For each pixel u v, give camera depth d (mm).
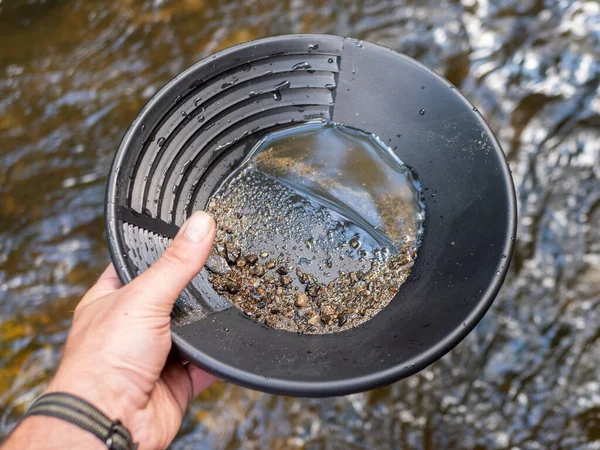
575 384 1742
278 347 916
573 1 2234
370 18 2301
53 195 2078
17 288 1936
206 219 842
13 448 762
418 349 839
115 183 900
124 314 824
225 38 2307
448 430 1717
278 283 1042
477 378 1776
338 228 1087
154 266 838
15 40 2357
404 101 1067
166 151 1005
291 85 1086
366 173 1096
